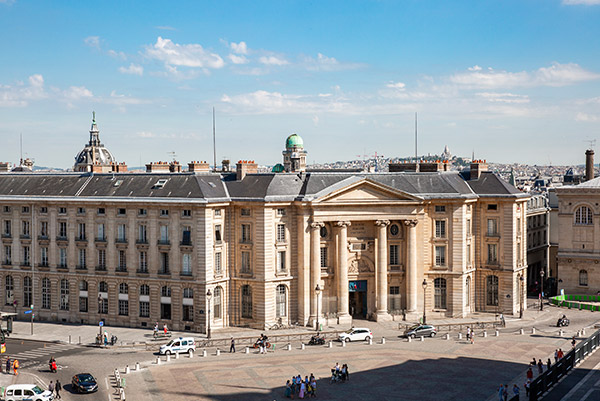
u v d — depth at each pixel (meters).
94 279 104.69
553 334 98.44
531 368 76.94
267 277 99.38
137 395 71.38
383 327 100.94
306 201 99.56
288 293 101.62
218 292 100.62
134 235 101.81
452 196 106.38
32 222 108.88
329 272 103.62
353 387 73.88
